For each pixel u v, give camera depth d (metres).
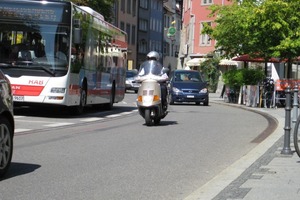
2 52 17.55
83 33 18.98
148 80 16.05
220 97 40.94
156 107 16.05
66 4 17.67
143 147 11.76
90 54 20.22
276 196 7.09
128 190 7.57
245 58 32.97
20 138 12.75
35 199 6.91
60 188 7.57
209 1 60.97
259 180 8.14
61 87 17.48
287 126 10.79
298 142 9.69
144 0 83.31
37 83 17.42
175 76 31.08
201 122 18.20
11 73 17.44
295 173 8.73
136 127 16.05
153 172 8.93
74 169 9.00
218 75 52.25
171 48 98.88
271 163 9.72
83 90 19.81
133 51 79.50
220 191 7.38
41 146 11.51
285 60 29.66
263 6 26.88
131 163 9.72
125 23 75.56
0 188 7.46
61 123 16.66
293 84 27.31
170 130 15.34
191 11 63.41
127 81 48.47
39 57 17.52
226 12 31.03
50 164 9.40
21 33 17.59
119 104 29.30
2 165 7.97
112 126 16.25
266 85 27.92
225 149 11.73
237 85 32.00
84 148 11.39
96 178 8.34
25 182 7.88
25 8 17.58
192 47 62.78
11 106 8.16
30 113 19.84
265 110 25.11
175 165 9.62
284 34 27.25
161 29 92.56
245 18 27.98
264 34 27.67
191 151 11.33
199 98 29.73
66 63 17.59
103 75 22.45
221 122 18.38
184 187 7.84
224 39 30.97
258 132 15.29
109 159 10.08
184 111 24.16
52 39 17.58
